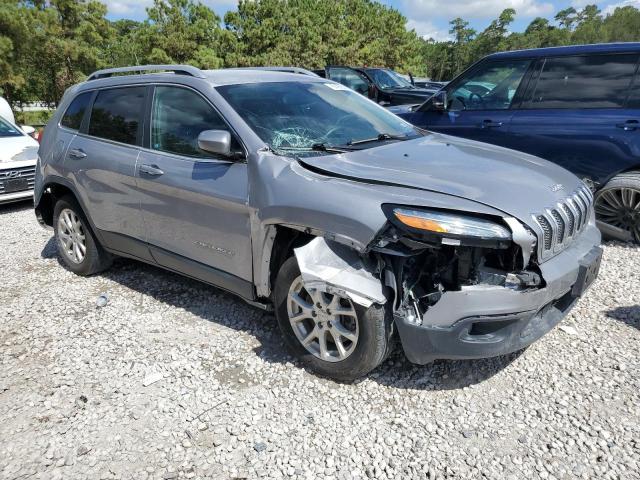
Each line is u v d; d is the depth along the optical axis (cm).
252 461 243
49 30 2178
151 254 393
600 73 491
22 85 2145
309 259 274
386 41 3806
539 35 8700
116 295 429
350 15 3906
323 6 3400
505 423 260
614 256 465
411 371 305
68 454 253
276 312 314
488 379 295
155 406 285
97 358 334
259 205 300
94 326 377
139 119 387
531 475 228
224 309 393
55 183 459
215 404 284
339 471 236
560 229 269
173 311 395
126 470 241
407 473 233
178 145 357
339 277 266
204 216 337
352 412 274
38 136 893
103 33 2472
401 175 278
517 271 254
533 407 270
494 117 552
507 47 8262
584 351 316
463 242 240
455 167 295
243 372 312
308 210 275
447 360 313
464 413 269
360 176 279
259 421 270
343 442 253
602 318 355
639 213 477
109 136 411
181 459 246
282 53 2784
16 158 730
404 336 261
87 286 451
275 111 345
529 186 276
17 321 391
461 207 247
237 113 329
